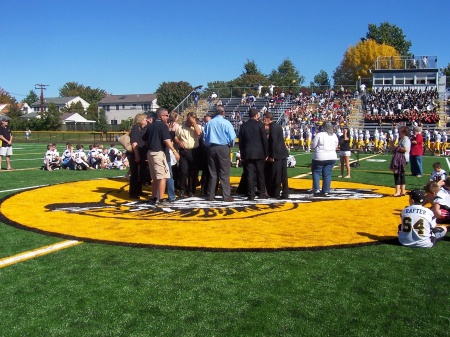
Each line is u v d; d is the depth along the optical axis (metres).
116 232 7.02
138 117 10.24
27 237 6.76
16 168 18.08
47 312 4.19
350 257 5.74
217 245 6.25
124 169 17.92
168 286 4.78
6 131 16.92
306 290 4.66
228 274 5.12
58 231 7.09
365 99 39.16
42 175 15.44
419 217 6.19
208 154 9.87
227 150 9.77
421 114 34.16
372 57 78.88
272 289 4.68
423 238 6.13
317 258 5.70
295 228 7.30
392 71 42.38
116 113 97.06
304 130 32.69
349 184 13.06
